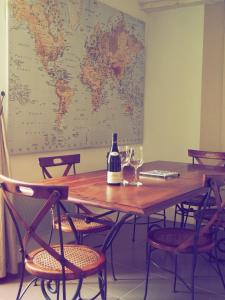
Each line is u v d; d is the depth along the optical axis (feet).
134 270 9.57
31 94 9.92
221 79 15.03
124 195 6.54
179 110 14.74
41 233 10.46
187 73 14.46
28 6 9.60
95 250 6.61
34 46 9.87
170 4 13.96
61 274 5.64
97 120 12.50
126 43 13.66
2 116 8.77
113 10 12.86
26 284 8.52
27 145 9.93
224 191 13.70
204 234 7.48
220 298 8.08
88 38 11.79
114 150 7.60
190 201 10.98
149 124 15.33
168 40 14.80
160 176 8.54
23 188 5.84
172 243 7.23
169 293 8.29
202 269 9.73
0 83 9.20
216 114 15.05
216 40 14.67
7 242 8.79
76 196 6.45
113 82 13.14
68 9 10.91
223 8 14.65
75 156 10.03
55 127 10.79
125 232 12.85
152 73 15.24
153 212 5.80
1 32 9.12
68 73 11.09
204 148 14.69
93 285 8.63
